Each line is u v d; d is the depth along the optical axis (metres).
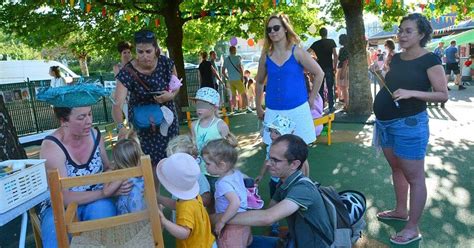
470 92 12.28
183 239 2.10
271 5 9.52
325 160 5.16
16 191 1.97
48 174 1.77
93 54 14.11
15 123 9.75
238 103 10.91
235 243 2.38
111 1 9.53
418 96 2.72
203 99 3.20
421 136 2.82
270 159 2.37
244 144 6.50
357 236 2.68
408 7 10.67
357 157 5.20
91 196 2.26
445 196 3.75
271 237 2.82
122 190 2.26
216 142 2.49
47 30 10.53
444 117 7.81
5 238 3.48
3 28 10.18
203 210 2.25
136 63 3.12
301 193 2.21
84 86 2.24
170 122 3.21
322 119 5.63
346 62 9.32
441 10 9.91
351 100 8.45
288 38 3.26
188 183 2.13
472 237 2.98
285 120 3.12
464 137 6.02
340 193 2.90
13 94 9.71
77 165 2.34
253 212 2.29
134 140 2.50
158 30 11.24
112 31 11.65
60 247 1.85
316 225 2.25
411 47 2.79
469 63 15.89
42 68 18.34
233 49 10.40
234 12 10.30
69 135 2.32
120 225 1.89
